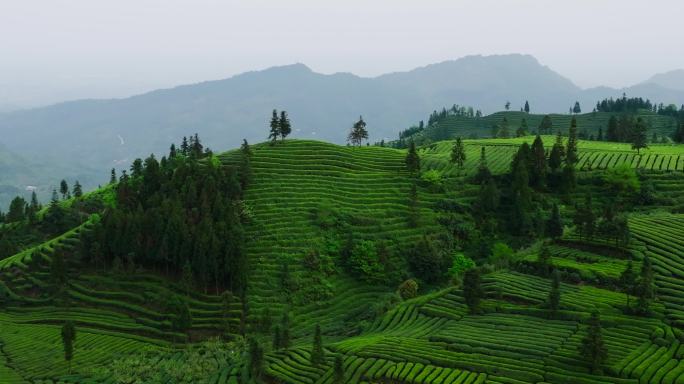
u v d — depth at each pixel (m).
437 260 142.12
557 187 172.12
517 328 97.19
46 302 132.50
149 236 137.75
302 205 159.50
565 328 95.19
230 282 131.38
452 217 161.75
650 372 78.38
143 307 127.75
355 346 96.69
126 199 158.25
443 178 181.62
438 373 83.81
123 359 105.62
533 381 79.62
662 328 91.25
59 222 190.50
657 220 135.88
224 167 173.75
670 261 113.50
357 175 179.88
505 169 185.62
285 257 140.25
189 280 127.75
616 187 161.75
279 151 189.75
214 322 122.06
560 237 135.50
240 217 148.75
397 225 157.50
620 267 115.06
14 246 172.12
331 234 150.12
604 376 79.00
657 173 169.88
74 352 109.69
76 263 143.62
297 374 90.25
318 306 129.38
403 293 128.75
